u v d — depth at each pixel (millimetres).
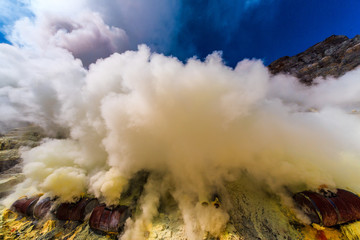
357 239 3424
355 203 3740
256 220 4223
